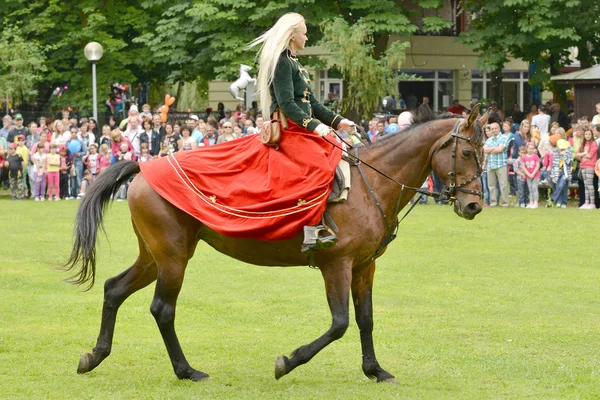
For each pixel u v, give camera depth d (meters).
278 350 9.74
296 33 8.31
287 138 8.30
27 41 35.06
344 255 8.18
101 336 8.82
